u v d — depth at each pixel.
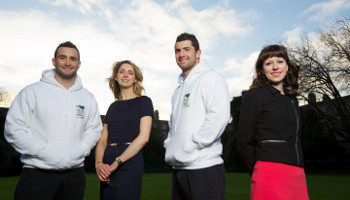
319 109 19.41
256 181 1.90
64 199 2.35
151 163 30.73
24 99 2.31
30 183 2.20
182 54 2.57
